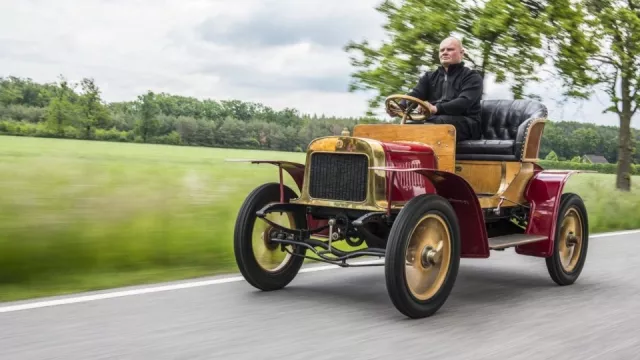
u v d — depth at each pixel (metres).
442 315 4.53
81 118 73.56
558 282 5.85
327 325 4.13
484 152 5.83
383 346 3.69
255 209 5.05
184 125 76.56
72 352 3.38
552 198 5.83
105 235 6.27
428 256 4.48
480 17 9.93
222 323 4.08
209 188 10.48
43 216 6.50
